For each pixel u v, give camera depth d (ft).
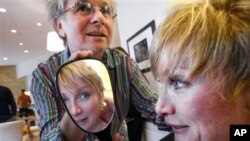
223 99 1.17
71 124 1.69
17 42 22.35
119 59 2.54
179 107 1.23
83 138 1.72
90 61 1.80
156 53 1.30
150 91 2.77
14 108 10.75
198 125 1.21
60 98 1.71
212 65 1.15
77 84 1.69
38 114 2.25
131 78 2.65
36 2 12.84
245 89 1.17
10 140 5.35
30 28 18.13
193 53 1.16
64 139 1.70
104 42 2.28
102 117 1.72
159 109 1.31
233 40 1.13
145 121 6.26
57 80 1.70
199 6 1.24
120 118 2.43
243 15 1.16
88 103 1.69
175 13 1.27
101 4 2.25
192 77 1.18
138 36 6.31
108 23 2.33
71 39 2.24
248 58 1.14
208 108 1.18
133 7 6.63
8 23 16.76
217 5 1.21
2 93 10.41
